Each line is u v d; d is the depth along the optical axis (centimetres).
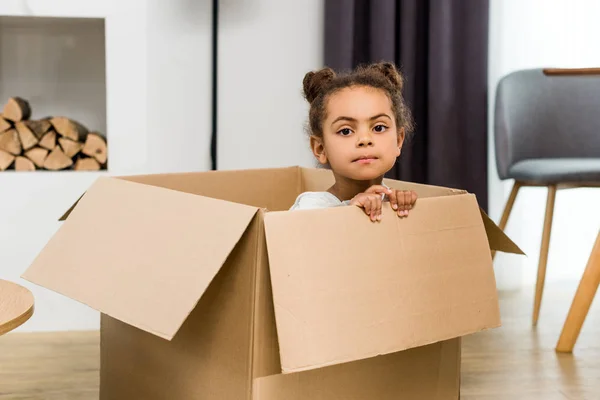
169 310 105
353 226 111
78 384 187
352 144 129
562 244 299
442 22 264
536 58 287
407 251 115
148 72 256
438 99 267
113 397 143
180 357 122
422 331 114
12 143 242
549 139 268
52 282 125
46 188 231
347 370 116
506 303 263
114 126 235
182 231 114
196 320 117
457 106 271
